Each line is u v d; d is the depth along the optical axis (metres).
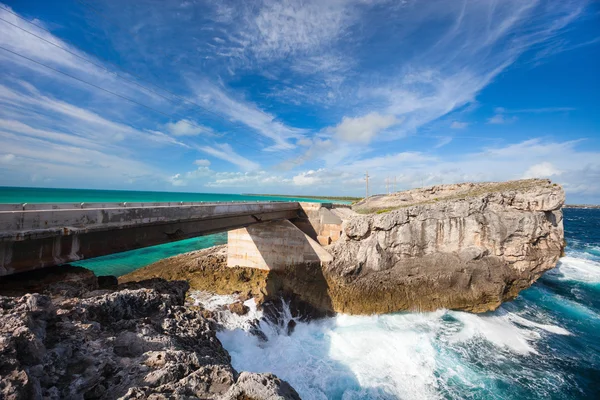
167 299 11.23
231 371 7.29
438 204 29.44
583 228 88.31
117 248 14.49
